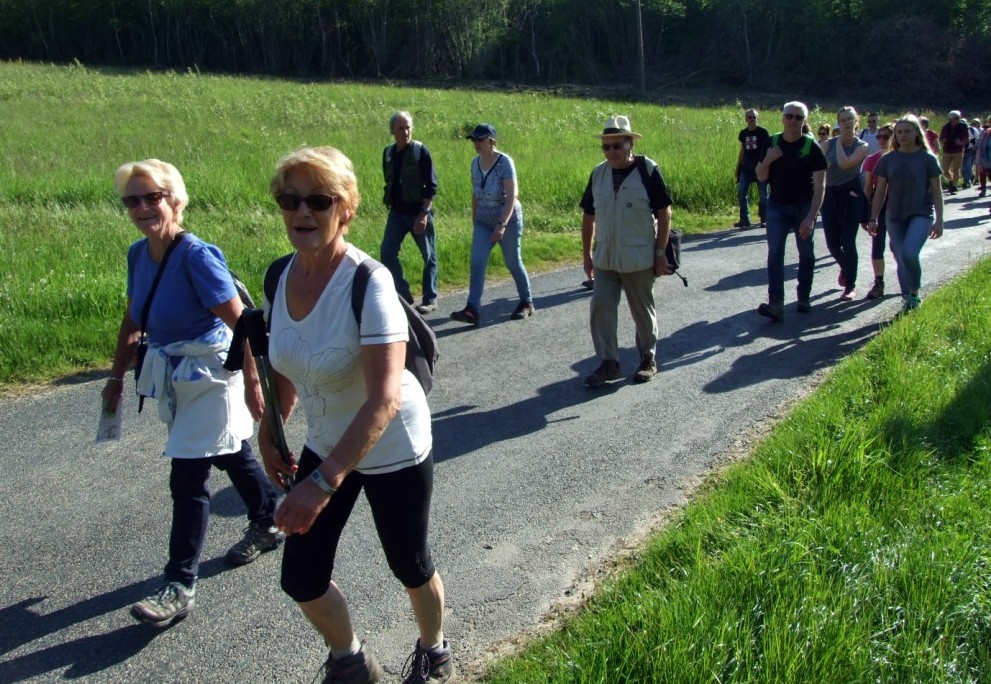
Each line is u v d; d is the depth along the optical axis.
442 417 5.99
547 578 4.05
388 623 3.75
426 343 2.99
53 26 52.59
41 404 6.22
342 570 4.14
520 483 5.01
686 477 5.07
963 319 7.30
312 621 3.02
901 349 6.67
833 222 8.84
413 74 53.25
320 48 52.69
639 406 6.17
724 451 5.41
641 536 4.41
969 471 4.62
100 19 52.28
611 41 54.91
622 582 3.78
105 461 5.32
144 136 19.45
